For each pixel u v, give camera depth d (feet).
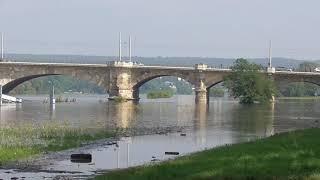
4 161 192.13
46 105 611.06
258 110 537.65
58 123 349.61
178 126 352.69
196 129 333.83
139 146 243.60
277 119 419.95
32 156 205.46
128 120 393.29
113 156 209.36
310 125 365.20
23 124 336.08
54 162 192.44
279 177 127.44
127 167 173.37
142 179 139.74
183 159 165.17
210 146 241.55
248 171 135.13
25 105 615.16
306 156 152.15
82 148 233.35
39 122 356.38
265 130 327.67
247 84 654.94
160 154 215.51
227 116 448.65
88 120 383.04
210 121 396.98
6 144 232.94
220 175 133.08
